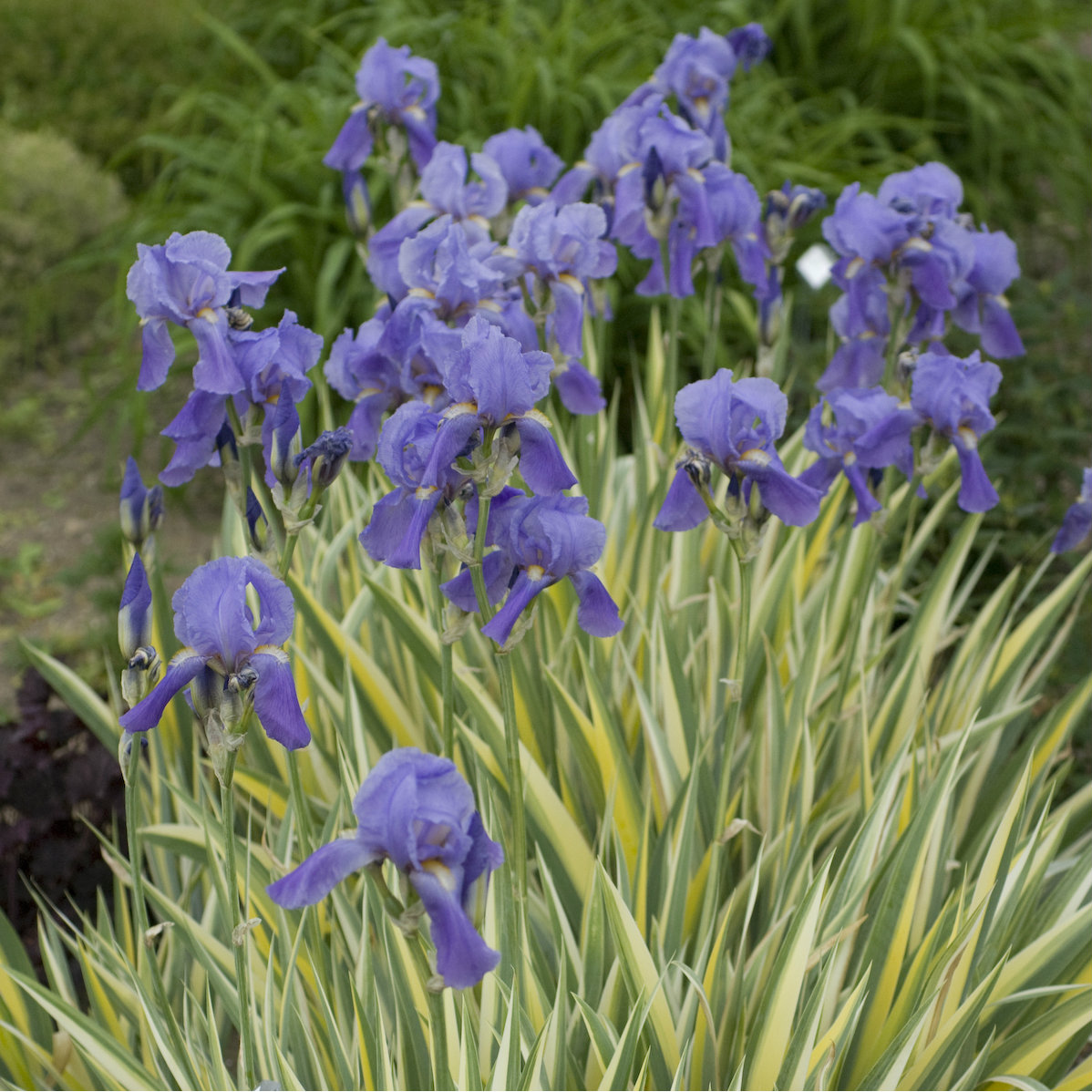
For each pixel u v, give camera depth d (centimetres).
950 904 158
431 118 200
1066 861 176
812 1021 147
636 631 188
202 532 328
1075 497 283
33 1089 162
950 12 416
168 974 173
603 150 187
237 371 149
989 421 164
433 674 177
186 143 362
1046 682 238
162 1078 154
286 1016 156
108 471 330
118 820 187
